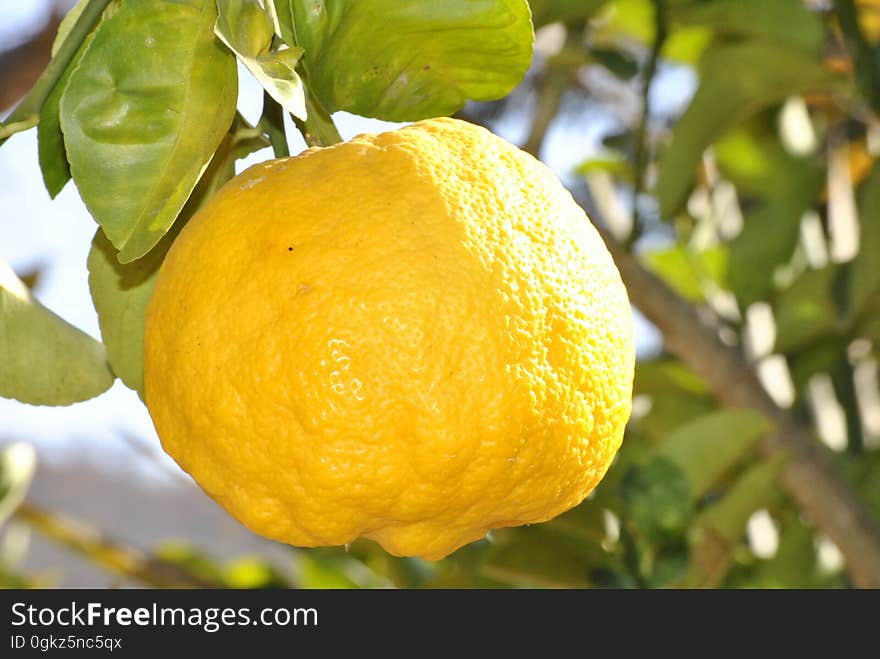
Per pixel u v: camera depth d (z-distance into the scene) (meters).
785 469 0.76
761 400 0.78
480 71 0.50
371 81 0.50
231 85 0.47
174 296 0.47
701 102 0.76
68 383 0.51
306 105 0.50
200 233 0.47
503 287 0.46
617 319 0.48
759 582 0.77
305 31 0.49
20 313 0.51
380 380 0.46
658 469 0.70
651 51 0.76
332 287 0.46
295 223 0.46
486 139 0.48
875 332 0.82
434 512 0.47
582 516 0.68
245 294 0.46
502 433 0.46
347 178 0.47
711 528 0.71
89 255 0.51
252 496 0.47
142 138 0.47
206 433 0.47
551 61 0.78
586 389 0.47
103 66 0.47
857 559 0.74
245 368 0.46
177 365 0.47
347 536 0.47
